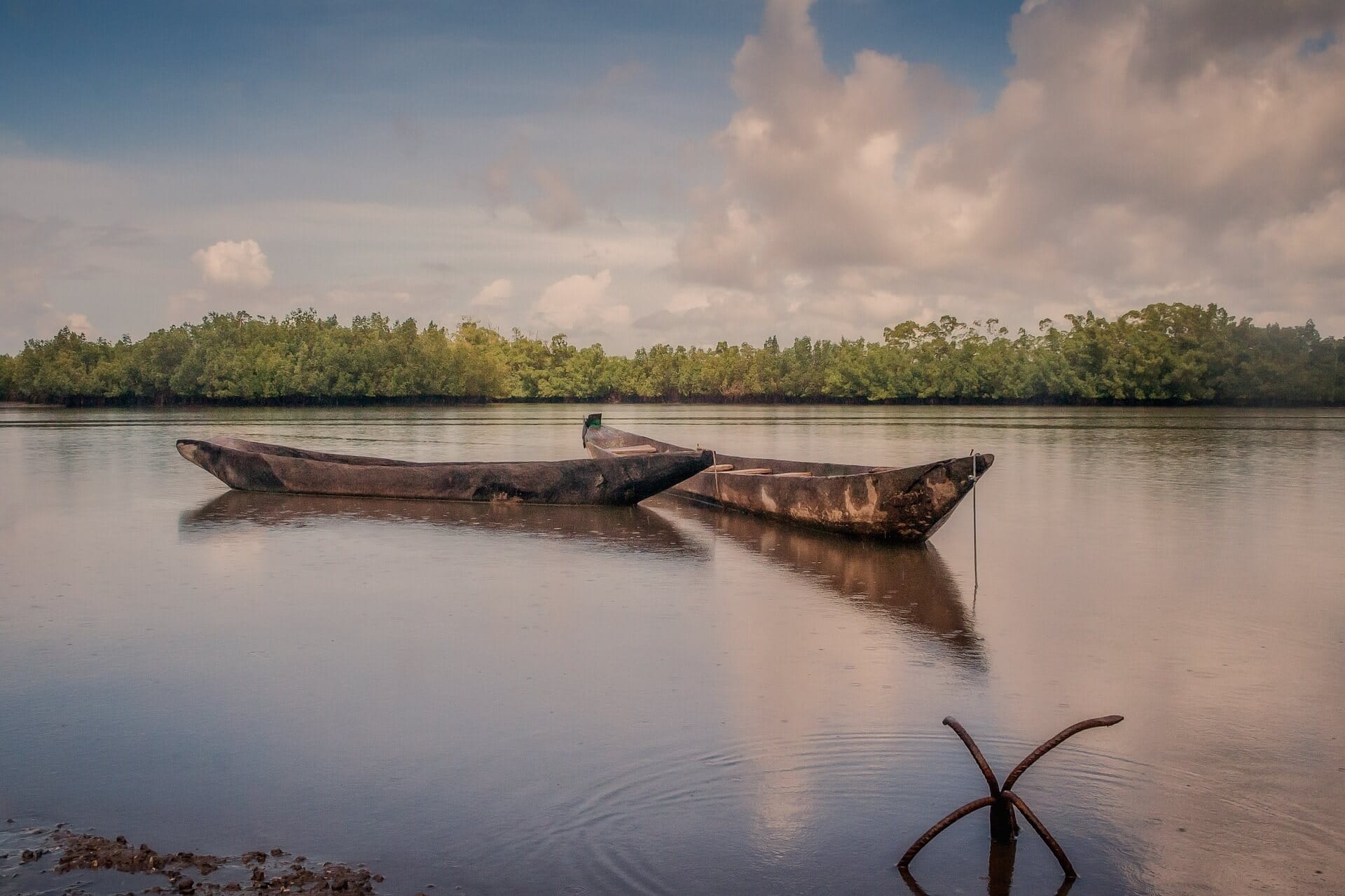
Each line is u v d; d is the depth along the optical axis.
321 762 7.34
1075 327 108.56
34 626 11.07
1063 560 15.13
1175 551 15.80
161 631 10.84
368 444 41.28
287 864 5.90
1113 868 5.91
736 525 18.81
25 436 44.09
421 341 111.75
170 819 6.49
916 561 15.07
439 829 6.35
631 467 20.95
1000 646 10.31
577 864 5.93
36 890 5.56
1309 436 46.69
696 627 11.05
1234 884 5.74
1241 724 8.07
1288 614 11.70
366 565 14.56
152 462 31.17
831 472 21.83
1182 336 101.81
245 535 17.27
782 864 5.95
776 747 7.58
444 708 8.41
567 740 7.73
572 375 133.12
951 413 88.44
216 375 97.94
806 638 10.59
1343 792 6.84
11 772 7.19
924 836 5.92
